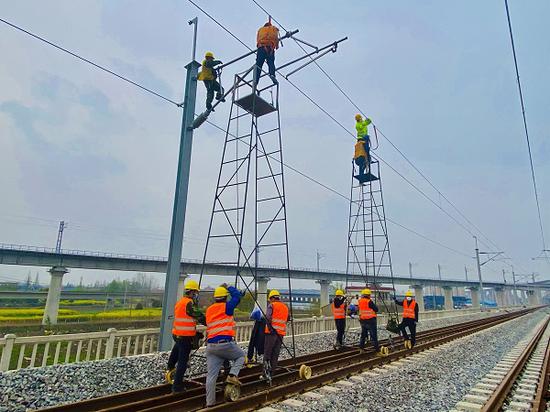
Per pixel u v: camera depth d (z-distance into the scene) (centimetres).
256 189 977
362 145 1767
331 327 1897
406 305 1406
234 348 669
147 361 967
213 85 1200
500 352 1434
